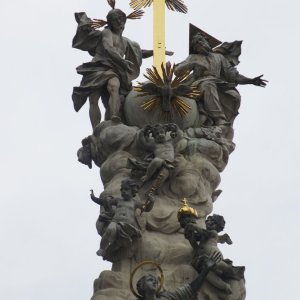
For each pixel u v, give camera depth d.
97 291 45.50
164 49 55.97
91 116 53.91
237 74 54.97
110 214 47.41
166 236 47.88
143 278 42.84
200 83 53.91
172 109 52.16
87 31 55.06
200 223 48.72
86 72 54.09
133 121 52.50
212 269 43.75
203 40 55.16
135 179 49.47
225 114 54.44
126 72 54.09
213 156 51.09
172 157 49.56
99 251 47.00
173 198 49.34
